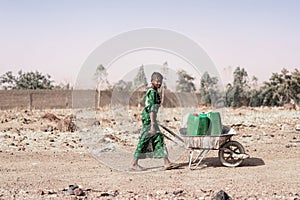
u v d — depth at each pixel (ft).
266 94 119.65
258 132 50.21
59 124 52.49
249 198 22.75
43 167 31.45
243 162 32.55
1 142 42.65
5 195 23.68
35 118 69.46
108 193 23.73
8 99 112.27
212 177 27.78
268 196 23.06
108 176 28.55
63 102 112.47
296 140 43.91
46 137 46.42
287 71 122.72
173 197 23.09
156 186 25.64
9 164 32.40
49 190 24.73
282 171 29.35
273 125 57.88
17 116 73.82
